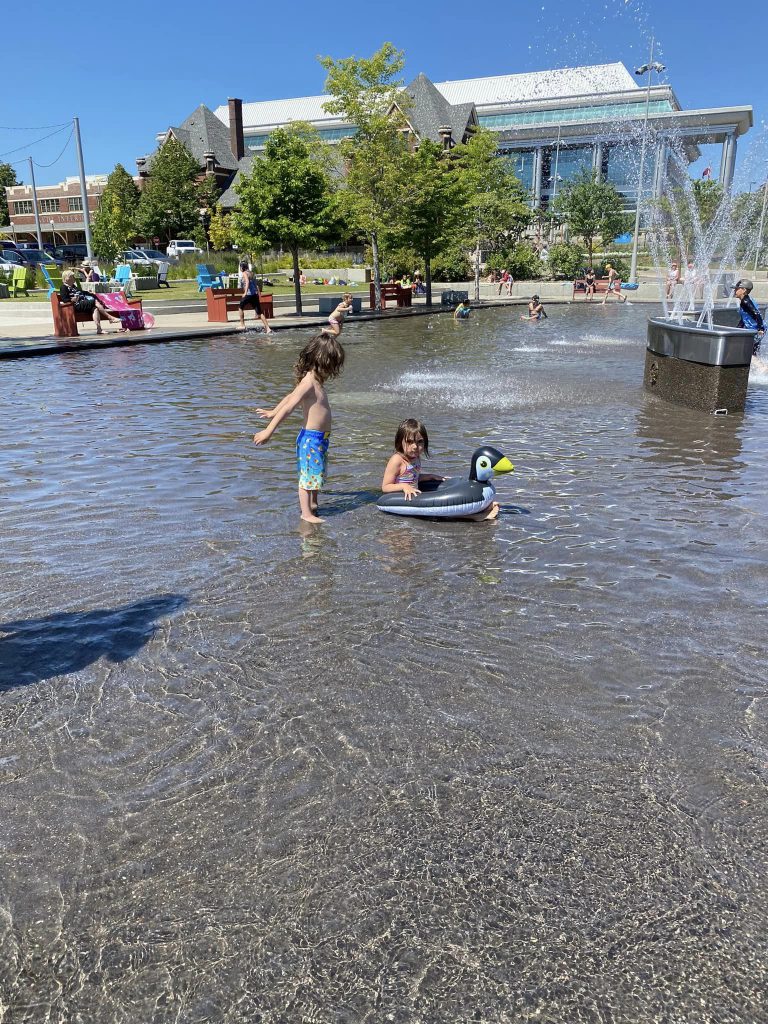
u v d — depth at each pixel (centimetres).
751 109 7512
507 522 575
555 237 6825
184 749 300
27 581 461
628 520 578
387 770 286
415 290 4597
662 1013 194
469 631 397
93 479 684
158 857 245
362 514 591
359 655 372
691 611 421
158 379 1319
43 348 1678
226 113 10662
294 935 216
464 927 219
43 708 329
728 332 975
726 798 272
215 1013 194
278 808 266
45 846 250
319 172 2720
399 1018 192
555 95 9181
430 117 7069
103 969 207
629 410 1034
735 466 736
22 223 9838
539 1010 195
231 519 575
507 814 263
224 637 391
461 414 1005
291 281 5022
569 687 344
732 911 225
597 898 229
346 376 1384
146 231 7244
